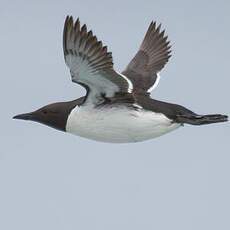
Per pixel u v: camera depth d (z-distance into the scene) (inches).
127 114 539.8
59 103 561.3
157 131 548.1
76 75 516.1
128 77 609.0
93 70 510.6
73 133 557.3
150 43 639.1
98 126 544.4
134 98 537.3
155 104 550.0
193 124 549.0
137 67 624.1
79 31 488.7
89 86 526.0
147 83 604.7
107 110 539.2
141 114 541.0
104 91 530.3
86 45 493.7
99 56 501.0
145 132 546.3
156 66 625.9
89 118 543.5
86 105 541.0
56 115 557.0
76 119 548.4
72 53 495.8
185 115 550.0
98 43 494.9
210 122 547.5
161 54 633.0
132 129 543.2
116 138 549.3
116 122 541.0
